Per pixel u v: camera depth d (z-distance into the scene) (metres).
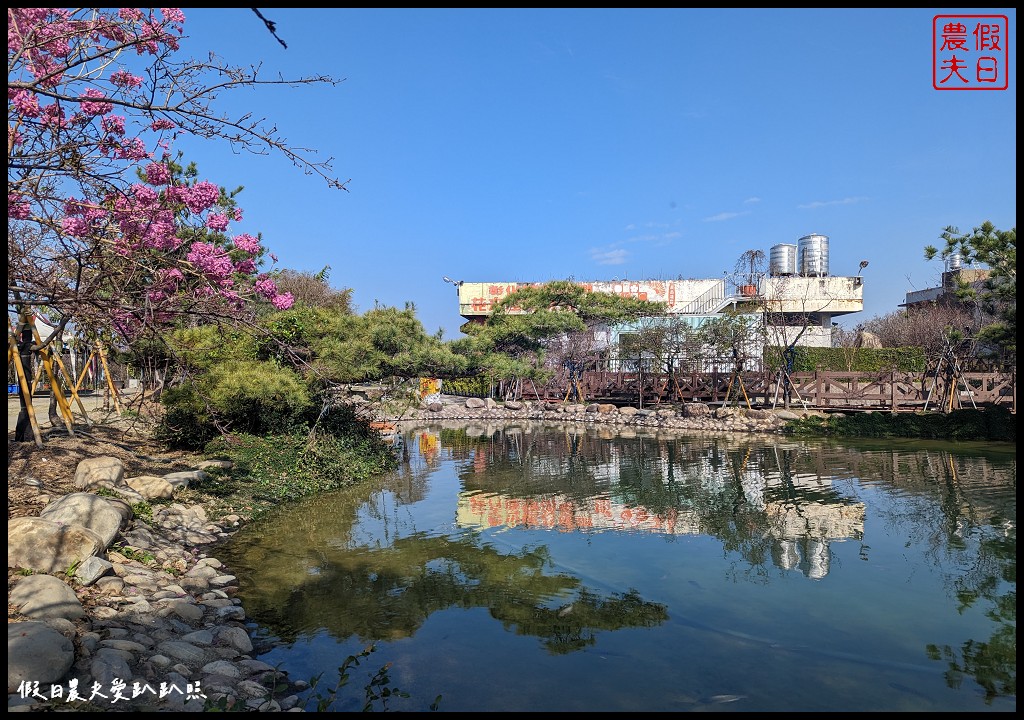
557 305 32.72
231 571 6.77
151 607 4.96
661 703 4.14
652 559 7.20
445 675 4.49
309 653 4.82
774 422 19.42
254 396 11.75
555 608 5.80
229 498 9.75
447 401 29.88
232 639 4.82
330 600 5.96
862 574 6.58
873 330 33.91
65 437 10.06
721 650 4.93
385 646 4.98
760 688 4.36
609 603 5.91
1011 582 6.27
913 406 19.81
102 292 5.41
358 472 12.81
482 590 6.25
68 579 4.95
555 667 4.65
